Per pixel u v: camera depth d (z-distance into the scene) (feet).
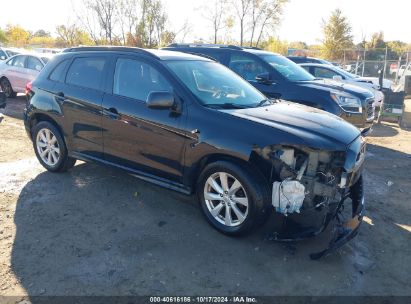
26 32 155.74
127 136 14.52
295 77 25.34
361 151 13.00
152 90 14.08
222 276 10.77
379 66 94.53
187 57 15.78
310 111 14.42
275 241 12.58
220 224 12.87
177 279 10.57
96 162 16.02
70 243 12.12
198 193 13.30
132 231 13.00
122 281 10.38
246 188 11.85
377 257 12.09
